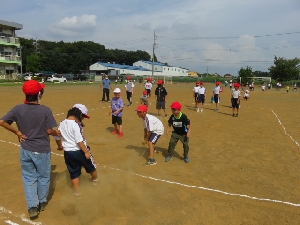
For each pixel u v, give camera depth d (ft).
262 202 13.87
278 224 11.97
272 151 22.75
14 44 151.02
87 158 13.03
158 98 39.04
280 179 16.85
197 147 23.38
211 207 13.21
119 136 26.13
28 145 11.78
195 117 39.55
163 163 19.03
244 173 17.70
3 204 13.07
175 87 140.36
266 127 32.91
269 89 154.71
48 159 12.36
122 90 97.04
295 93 112.57
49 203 13.20
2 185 15.06
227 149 23.04
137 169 17.75
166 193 14.49
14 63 153.07
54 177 16.17
